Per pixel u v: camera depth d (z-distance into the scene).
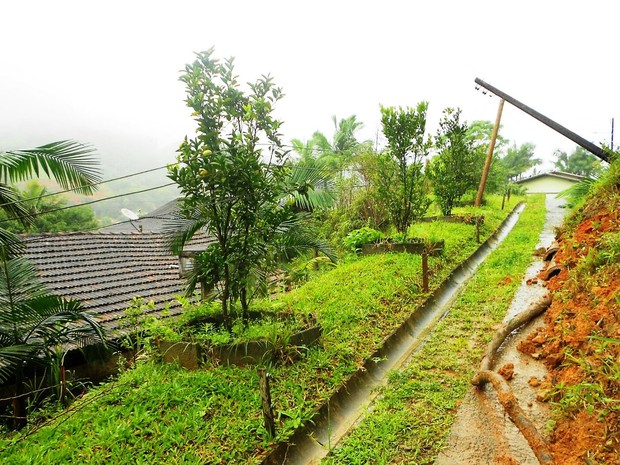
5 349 4.91
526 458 2.95
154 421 3.32
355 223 13.20
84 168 5.90
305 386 3.90
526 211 17.97
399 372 4.43
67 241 10.16
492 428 3.32
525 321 4.90
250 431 3.20
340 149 23.14
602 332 3.46
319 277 7.73
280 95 4.54
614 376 2.73
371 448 3.20
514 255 8.70
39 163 5.67
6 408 5.52
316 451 3.30
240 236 4.74
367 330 5.23
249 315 5.25
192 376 3.98
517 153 46.53
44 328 5.49
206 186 4.42
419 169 9.86
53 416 3.83
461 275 8.22
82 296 7.90
